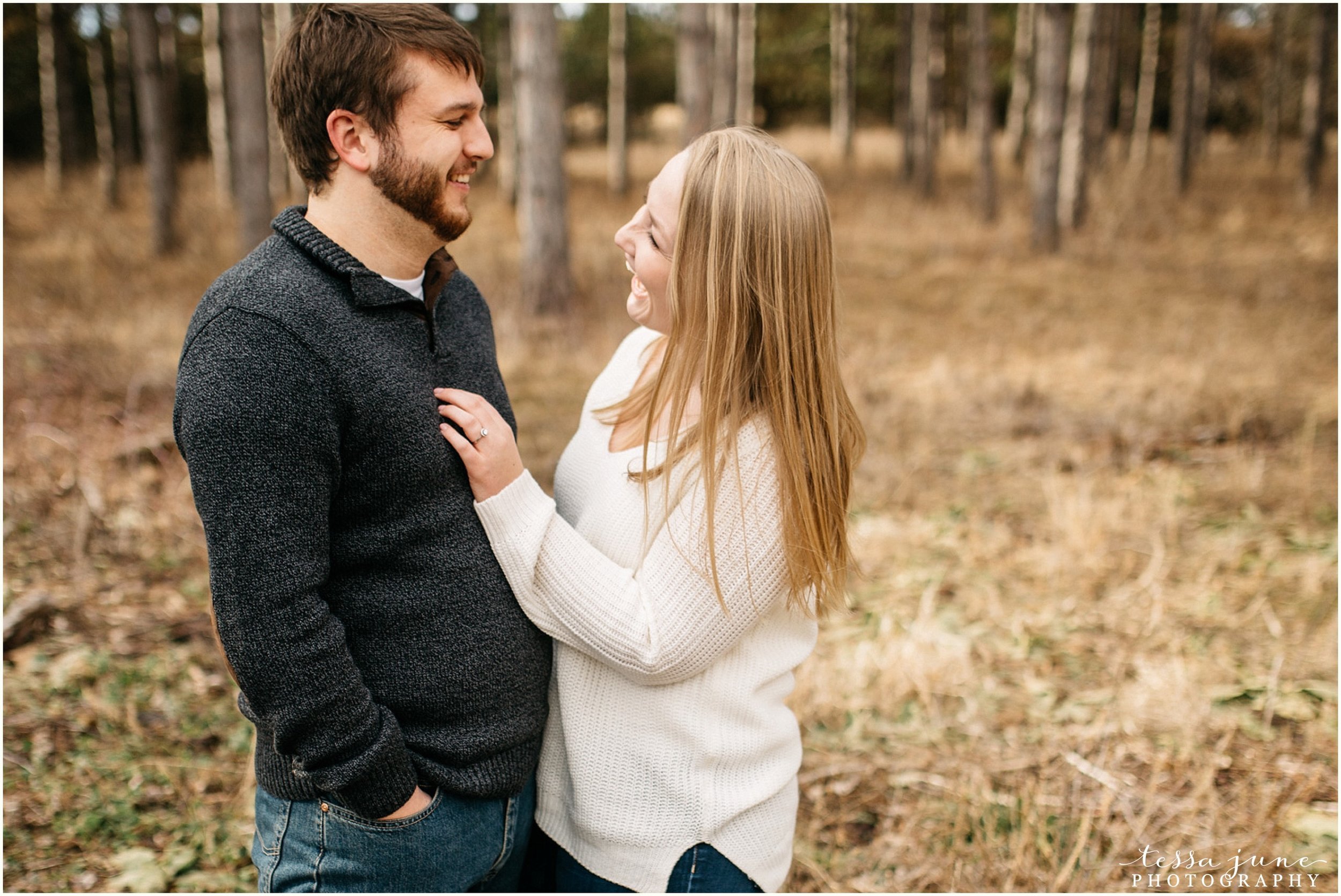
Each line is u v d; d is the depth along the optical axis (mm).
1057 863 2346
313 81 1309
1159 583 3783
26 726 2744
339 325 1286
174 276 8898
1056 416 5785
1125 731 2912
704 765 1487
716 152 1448
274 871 1413
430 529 1354
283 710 1226
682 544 1414
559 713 1578
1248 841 2432
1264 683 3125
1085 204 12656
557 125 7645
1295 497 4562
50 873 2264
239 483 1190
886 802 2656
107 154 13867
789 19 25031
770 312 1412
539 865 1733
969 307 8844
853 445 1547
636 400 1608
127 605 3441
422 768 1371
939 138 16531
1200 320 8086
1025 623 3531
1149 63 18750
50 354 5898
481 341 1612
